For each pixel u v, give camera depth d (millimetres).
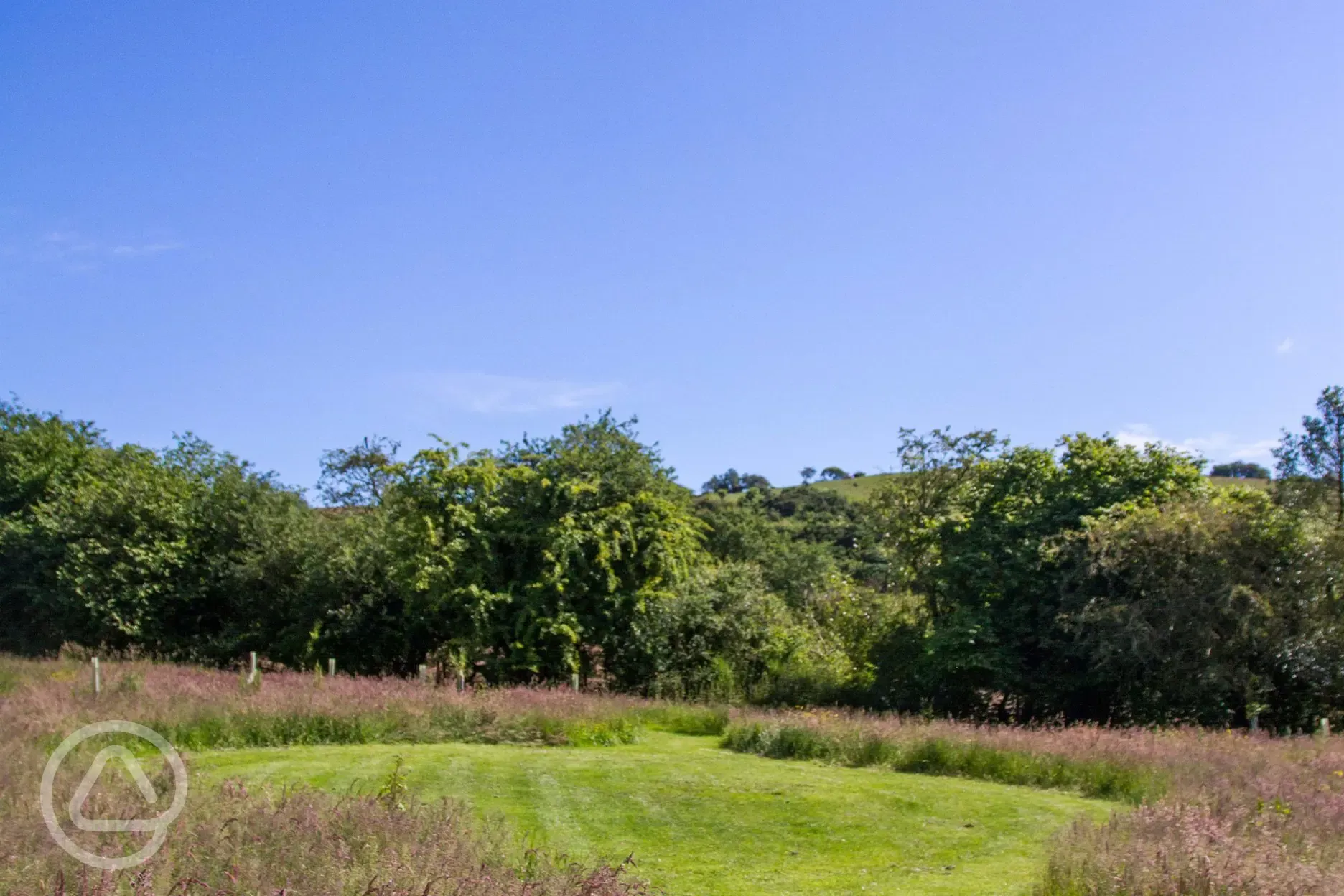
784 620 29422
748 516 48250
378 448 47156
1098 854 8047
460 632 26859
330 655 29875
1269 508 23594
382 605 30531
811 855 10656
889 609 29812
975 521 27609
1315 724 22047
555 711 18781
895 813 12523
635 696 24375
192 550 32656
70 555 31516
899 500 30297
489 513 27578
